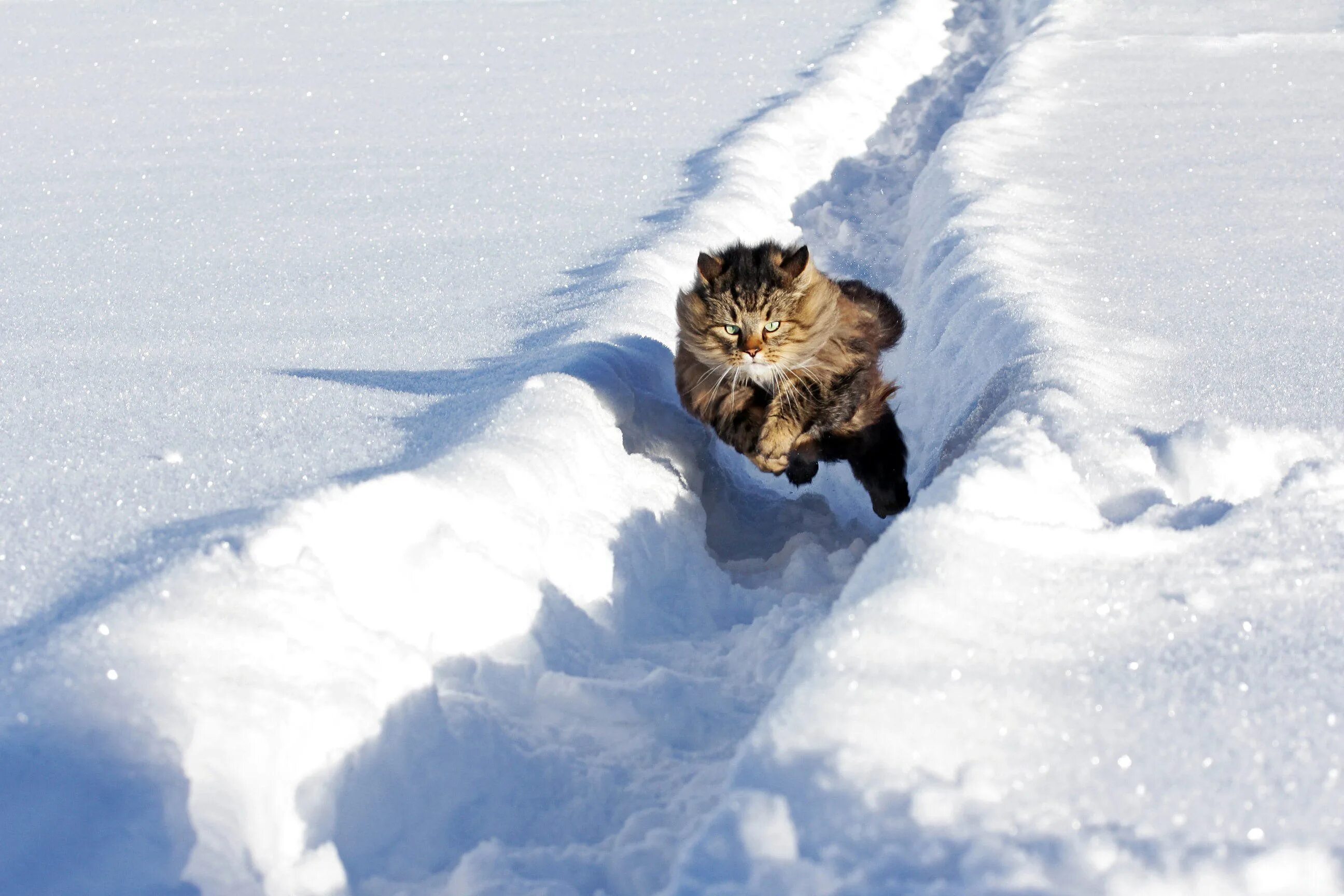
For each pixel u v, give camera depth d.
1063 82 11.53
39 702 2.60
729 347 4.72
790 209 9.73
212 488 3.79
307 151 10.65
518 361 5.45
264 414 4.66
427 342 5.96
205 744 2.59
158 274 7.35
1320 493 3.54
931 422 5.80
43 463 4.11
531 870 2.70
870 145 11.88
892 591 2.87
